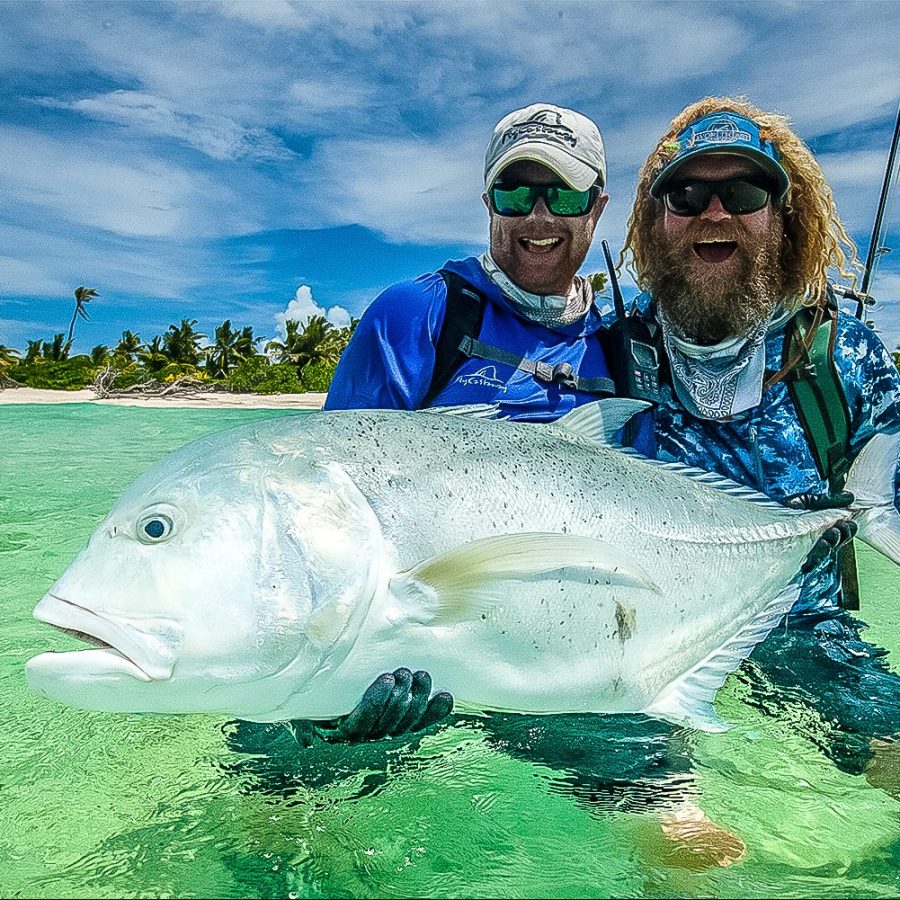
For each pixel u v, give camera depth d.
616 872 0.73
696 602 0.96
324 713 0.81
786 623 1.19
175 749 0.94
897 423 1.22
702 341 1.16
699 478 1.05
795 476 1.18
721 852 0.76
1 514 2.25
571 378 1.18
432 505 0.82
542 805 0.83
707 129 1.12
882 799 0.86
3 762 0.91
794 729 0.98
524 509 0.87
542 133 1.15
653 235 1.21
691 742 0.96
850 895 0.71
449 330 1.18
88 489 2.65
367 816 0.81
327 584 0.76
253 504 0.76
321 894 0.70
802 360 1.17
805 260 1.17
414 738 0.95
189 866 0.73
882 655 1.14
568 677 0.87
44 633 1.34
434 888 0.71
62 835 0.78
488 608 0.80
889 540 1.15
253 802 0.83
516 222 1.16
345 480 0.80
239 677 0.74
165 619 0.72
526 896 0.70
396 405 1.18
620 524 0.91
